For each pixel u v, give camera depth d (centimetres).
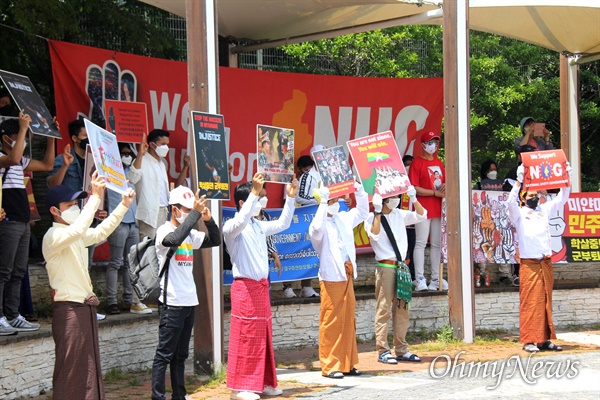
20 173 778
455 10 1044
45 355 762
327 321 836
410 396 723
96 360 630
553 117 1839
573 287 1221
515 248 1199
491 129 1791
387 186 905
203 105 835
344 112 1267
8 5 1102
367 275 1277
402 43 1719
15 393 717
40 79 1215
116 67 1055
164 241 670
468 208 1041
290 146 835
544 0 1155
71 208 642
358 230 1255
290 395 748
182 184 1081
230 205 1168
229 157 1173
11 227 753
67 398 616
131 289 933
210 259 837
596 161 1867
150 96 1094
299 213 1092
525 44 1789
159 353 687
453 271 1049
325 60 1636
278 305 1033
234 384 731
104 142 656
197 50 838
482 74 1734
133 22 1222
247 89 1190
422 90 1317
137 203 945
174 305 685
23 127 763
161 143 962
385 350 920
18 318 775
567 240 1216
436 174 1177
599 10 1200
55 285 625
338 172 862
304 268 1088
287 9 1145
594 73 1870
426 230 1172
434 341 1060
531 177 984
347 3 1118
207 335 834
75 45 1012
